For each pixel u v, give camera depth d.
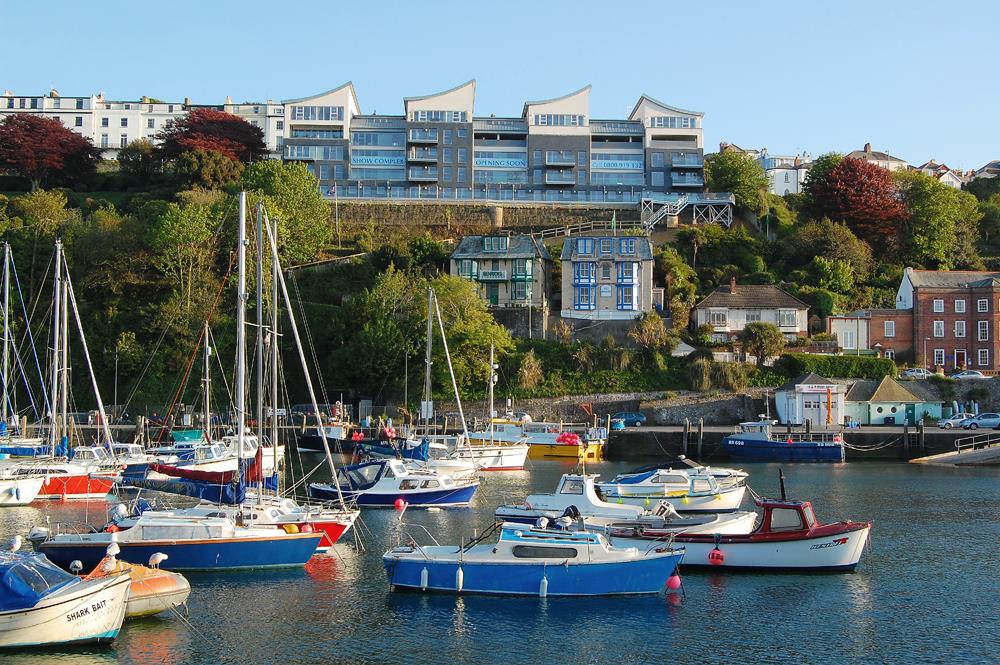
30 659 24.59
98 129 168.75
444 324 85.12
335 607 29.11
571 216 122.00
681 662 25.16
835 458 69.69
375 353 84.31
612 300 97.06
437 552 31.11
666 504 37.12
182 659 24.92
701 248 110.31
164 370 86.12
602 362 87.00
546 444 72.50
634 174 131.12
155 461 54.53
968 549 37.34
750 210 122.25
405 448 60.69
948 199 118.69
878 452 71.31
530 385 85.44
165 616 28.23
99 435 70.69
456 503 47.06
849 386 83.62
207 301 87.50
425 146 130.00
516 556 30.22
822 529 33.31
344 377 85.75
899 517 44.38
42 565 25.75
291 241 101.75
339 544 37.50
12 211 110.31
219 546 32.31
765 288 95.88
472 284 90.38
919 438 70.81
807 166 174.50
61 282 63.75
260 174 107.06
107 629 25.64
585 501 38.31
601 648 26.03
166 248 90.75
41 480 48.09
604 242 98.31
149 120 170.50
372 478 46.72
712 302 93.81
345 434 71.75
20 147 127.00
